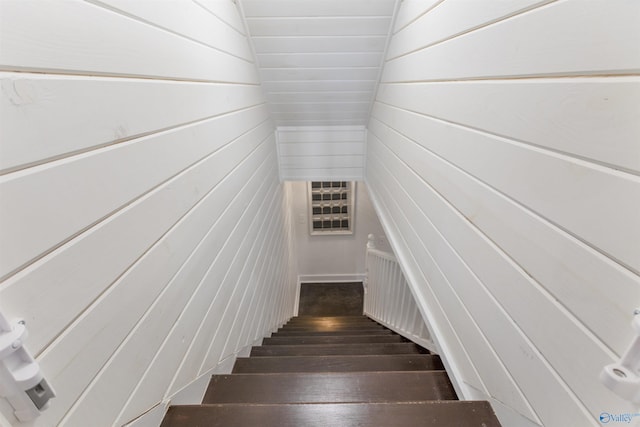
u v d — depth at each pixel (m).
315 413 0.96
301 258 5.11
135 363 0.72
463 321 1.06
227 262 1.41
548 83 0.59
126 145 0.67
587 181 0.52
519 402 0.76
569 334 0.58
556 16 0.56
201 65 1.12
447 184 1.14
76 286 0.53
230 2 1.52
